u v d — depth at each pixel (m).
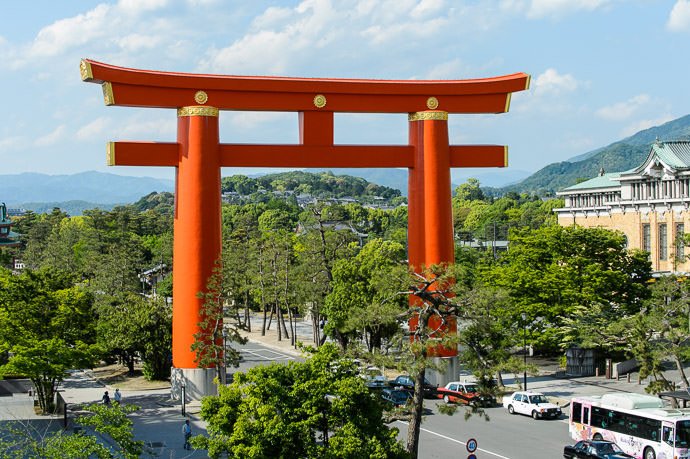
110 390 66.12
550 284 68.00
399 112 61.94
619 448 42.41
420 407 36.25
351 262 75.62
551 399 58.25
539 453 44.16
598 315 65.31
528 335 68.56
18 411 57.75
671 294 61.66
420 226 61.97
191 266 57.94
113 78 55.06
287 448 31.86
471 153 63.34
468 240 186.62
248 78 58.09
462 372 69.25
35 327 58.50
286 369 33.84
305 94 59.62
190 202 57.91
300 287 82.75
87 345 57.53
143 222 197.75
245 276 105.06
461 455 43.47
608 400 46.84
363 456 30.73
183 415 54.56
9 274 64.06
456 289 39.16
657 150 96.12
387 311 39.25
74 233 161.12
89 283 110.00
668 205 95.25
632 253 76.56
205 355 57.25
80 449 29.27
